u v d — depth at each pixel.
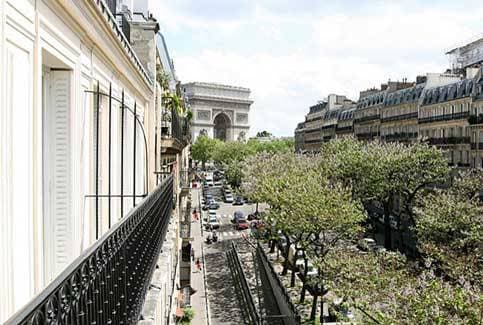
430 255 25.41
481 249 31.83
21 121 4.35
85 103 6.90
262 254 46.53
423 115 63.34
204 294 37.50
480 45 66.12
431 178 44.72
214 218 67.69
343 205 30.55
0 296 3.85
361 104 86.31
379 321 15.94
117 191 9.66
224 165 113.12
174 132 24.36
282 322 32.69
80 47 6.52
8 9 4.03
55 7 5.26
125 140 11.15
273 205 36.03
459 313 13.81
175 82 44.16
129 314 5.76
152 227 9.05
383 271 21.86
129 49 10.35
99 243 4.17
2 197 3.91
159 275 10.62
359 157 47.47
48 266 6.06
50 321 2.81
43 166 6.05
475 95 51.59
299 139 135.12
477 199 36.22
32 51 4.64
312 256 29.00
